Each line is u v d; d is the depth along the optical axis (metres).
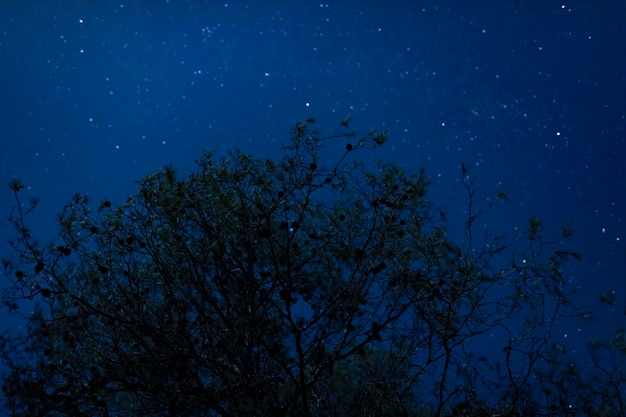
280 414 2.25
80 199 2.19
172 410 2.23
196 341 2.37
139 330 2.20
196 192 2.26
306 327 2.34
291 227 2.36
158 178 2.18
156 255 2.27
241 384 2.25
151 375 2.23
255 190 2.30
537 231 2.38
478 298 2.37
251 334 2.29
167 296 2.31
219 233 2.29
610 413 2.38
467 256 2.38
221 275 2.36
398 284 2.38
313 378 2.35
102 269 2.18
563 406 2.37
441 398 2.32
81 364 2.27
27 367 2.22
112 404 2.31
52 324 2.26
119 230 2.24
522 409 2.34
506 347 2.38
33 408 2.19
